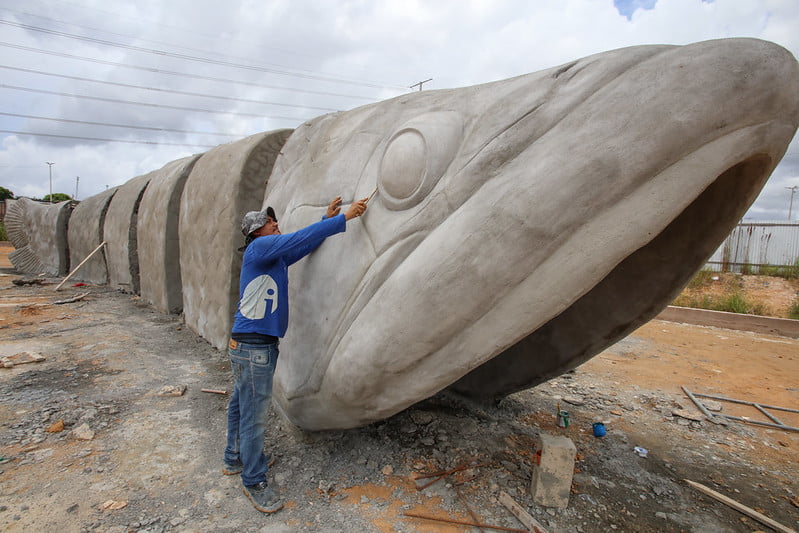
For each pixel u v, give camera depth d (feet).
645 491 9.55
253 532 7.72
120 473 9.31
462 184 7.30
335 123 11.39
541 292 6.72
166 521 7.90
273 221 9.37
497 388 12.86
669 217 6.15
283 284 8.79
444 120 7.97
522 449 10.99
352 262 8.74
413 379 7.82
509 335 7.02
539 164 6.62
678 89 5.99
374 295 8.11
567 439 8.97
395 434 11.21
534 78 7.34
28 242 41.75
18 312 23.12
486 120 7.52
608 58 6.71
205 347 17.75
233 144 17.57
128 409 12.34
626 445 11.69
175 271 22.99
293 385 9.86
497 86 7.89
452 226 7.20
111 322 21.43
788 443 12.27
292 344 10.11
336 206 9.31
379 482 9.29
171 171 23.88
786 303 36.86
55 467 9.39
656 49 6.55
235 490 8.89
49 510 8.02
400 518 8.23
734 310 31.83
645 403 14.87
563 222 6.40
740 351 22.02
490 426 12.09
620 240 6.29
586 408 14.14
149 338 18.93
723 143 5.98
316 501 8.63
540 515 8.46
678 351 21.81
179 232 20.65
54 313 23.13
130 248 27.91
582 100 6.60
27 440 10.41
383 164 8.37
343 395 8.53
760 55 5.88
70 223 36.86
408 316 7.42
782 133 6.07
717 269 47.42
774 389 16.53
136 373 15.03
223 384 14.29
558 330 11.59
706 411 14.10
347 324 8.54
